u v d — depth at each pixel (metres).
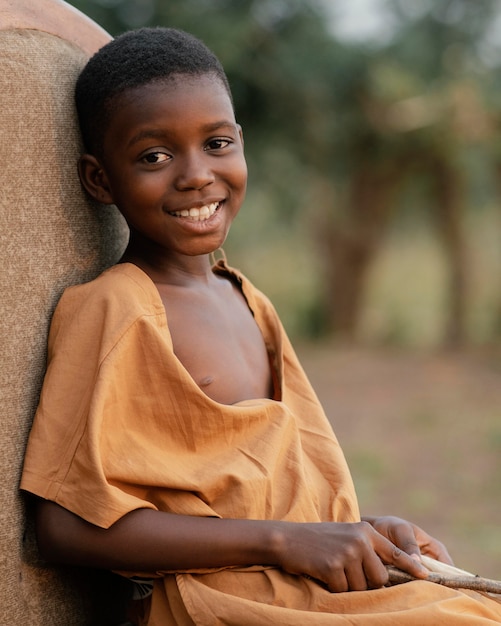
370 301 11.77
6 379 1.27
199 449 1.32
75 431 1.24
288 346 1.63
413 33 8.12
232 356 1.47
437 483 4.44
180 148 1.36
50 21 1.41
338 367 8.20
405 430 5.63
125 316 1.29
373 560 1.26
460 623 1.21
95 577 1.42
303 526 1.27
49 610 1.33
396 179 9.57
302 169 8.91
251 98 7.69
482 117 8.79
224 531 1.24
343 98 8.49
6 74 1.29
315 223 10.09
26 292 1.32
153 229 1.39
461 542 3.63
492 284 10.81
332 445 1.53
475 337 10.15
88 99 1.39
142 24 6.79
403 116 8.77
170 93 1.34
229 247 10.38
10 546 1.26
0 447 1.26
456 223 9.67
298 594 1.25
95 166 1.42
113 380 1.25
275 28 7.43
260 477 1.31
